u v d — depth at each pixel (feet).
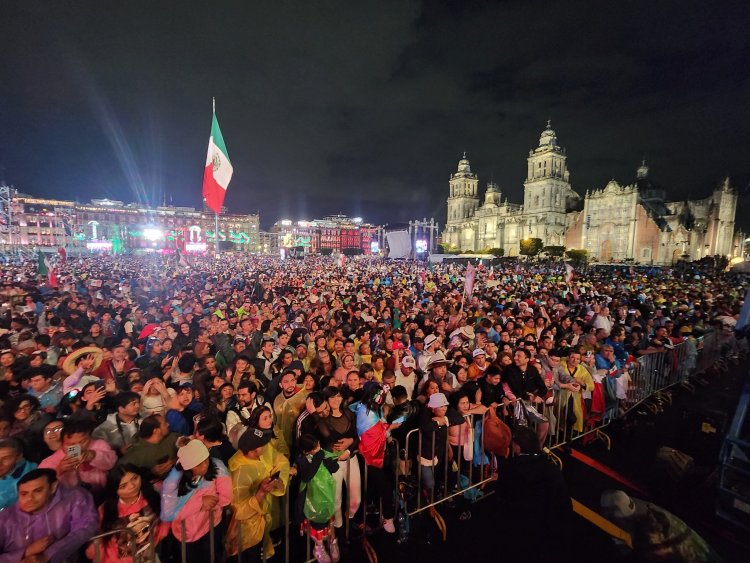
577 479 18.79
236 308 43.96
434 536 15.24
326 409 14.52
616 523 12.03
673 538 10.85
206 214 447.83
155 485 11.82
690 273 141.79
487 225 405.59
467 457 17.61
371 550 14.25
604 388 23.39
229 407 16.85
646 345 30.86
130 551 10.37
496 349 26.76
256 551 12.51
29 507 9.46
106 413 15.96
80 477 11.96
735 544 14.38
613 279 108.68
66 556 9.23
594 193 309.22
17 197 372.58
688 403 28.25
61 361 20.56
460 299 52.19
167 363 22.59
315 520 12.92
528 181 358.84
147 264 146.41
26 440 13.33
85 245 325.62
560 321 38.17
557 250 289.74
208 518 11.39
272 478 12.67
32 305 39.81
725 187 278.87
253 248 478.59
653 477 18.63
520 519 10.50
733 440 14.82
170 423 15.79
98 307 38.42
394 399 16.81
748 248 212.02
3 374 19.42
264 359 23.59
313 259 273.13
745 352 38.78
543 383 20.54
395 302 49.08
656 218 305.32
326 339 28.43
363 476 16.51
